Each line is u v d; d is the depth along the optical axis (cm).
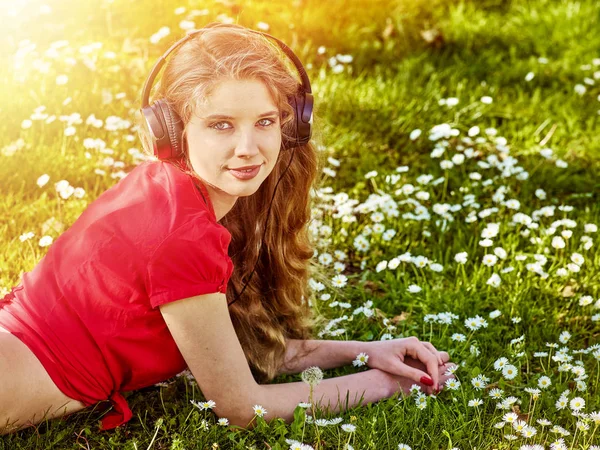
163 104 205
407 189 361
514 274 323
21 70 424
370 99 464
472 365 270
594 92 506
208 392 222
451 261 343
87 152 379
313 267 309
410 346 258
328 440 231
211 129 202
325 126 429
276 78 204
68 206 345
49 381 215
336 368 270
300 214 256
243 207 253
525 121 465
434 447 229
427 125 447
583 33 576
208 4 528
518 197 393
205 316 211
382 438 231
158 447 229
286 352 265
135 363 223
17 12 478
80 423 234
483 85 501
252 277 260
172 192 209
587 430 233
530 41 574
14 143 380
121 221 211
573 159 434
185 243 203
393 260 322
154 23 512
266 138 205
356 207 379
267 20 532
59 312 215
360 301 313
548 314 303
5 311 222
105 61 461
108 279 209
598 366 263
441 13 594
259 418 225
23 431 228
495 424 235
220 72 197
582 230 363
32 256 303
